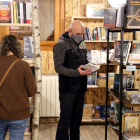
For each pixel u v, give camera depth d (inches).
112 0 136.6
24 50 97.7
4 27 133.6
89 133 137.9
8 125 76.0
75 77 97.4
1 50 73.7
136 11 84.6
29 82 74.5
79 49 98.5
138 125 94.6
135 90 97.0
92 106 157.8
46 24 156.2
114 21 99.4
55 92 152.3
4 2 95.2
